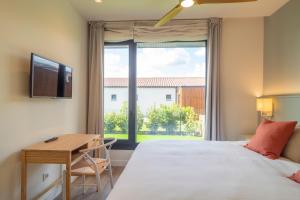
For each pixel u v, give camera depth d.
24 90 2.23
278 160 2.00
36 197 2.43
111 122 4.17
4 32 1.95
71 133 3.32
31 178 2.35
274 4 3.15
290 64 2.94
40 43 2.50
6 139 1.98
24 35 2.22
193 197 1.21
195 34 3.83
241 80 3.80
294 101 2.74
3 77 1.94
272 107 3.25
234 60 3.80
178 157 2.04
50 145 2.34
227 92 3.81
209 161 1.91
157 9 3.43
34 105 2.40
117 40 3.99
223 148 2.44
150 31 3.90
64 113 3.10
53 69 2.62
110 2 3.18
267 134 2.27
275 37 3.35
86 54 3.92
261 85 3.76
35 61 2.24
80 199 2.76
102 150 3.28
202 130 4.05
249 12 3.49
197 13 3.56
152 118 4.19
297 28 2.79
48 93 2.50
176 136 4.16
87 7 3.36
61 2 2.99
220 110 3.74
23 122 2.21
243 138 3.53
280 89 3.19
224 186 1.35
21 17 2.17
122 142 4.10
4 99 1.95
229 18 3.79
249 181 1.44
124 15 3.68
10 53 2.03
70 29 3.27
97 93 3.90
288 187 1.34
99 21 3.92
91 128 3.90
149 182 1.41
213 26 3.73
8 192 2.00
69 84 3.03
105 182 3.29
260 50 3.77
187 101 4.12
